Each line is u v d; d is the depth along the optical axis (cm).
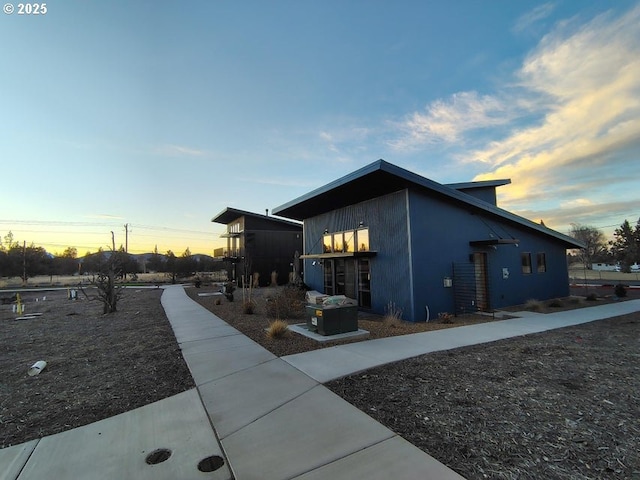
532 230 1359
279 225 2759
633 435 285
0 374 518
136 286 3044
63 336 821
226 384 442
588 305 1219
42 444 298
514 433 293
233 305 1343
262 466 252
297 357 558
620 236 5209
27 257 3925
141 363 560
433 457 257
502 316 998
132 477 246
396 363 518
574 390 394
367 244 1161
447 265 1040
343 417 334
